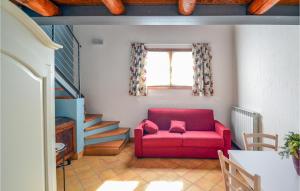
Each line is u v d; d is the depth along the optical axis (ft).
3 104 2.35
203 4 7.04
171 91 15.56
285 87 8.96
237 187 5.24
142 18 7.33
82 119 12.85
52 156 3.47
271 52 10.06
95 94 15.80
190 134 12.87
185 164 11.46
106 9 7.16
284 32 9.01
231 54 15.26
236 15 7.01
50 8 6.62
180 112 14.57
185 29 15.31
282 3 6.91
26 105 2.77
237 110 13.65
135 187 8.97
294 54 8.36
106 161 11.96
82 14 7.16
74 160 12.11
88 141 13.15
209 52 15.11
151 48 15.51
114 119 15.80
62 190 8.80
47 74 3.34
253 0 6.60
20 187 2.64
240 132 13.06
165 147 12.30
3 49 2.35
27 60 2.80
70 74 15.58
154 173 10.36
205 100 15.43
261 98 11.07
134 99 15.69
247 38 12.76
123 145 14.14
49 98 3.39
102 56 15.67
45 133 3.28
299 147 4.93
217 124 13.55
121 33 15.56
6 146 2.40
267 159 5.98
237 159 5.99
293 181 4.67
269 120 10.28
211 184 9.20
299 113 8.11
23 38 2.71
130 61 15.49
